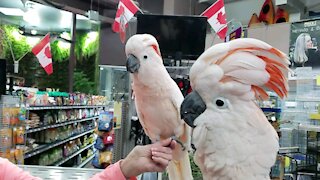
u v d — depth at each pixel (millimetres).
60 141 5715
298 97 3830
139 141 3736
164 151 983
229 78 872
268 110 3154
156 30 3316
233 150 856
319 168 3182
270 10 5941
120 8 3258
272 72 902
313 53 3816
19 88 4695
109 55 9578
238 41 892
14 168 1188
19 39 8031
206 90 879
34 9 8031
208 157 888
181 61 3359
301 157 3324
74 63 9609
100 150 4957
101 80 9828
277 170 2906
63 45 9242
